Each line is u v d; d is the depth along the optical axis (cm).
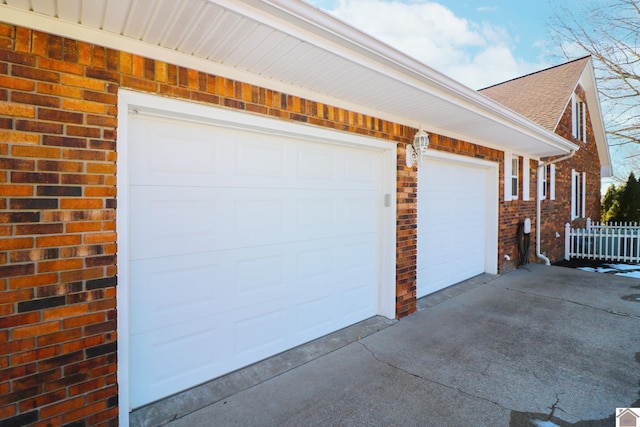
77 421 205
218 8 186
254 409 250
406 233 445
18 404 186
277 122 303
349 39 239
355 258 412
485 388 277
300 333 356
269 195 324
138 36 217
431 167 522
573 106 1014
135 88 223
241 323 308
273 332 332
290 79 295
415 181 456
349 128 366
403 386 280
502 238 682
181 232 268
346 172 396
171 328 265
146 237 251
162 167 257
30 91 187
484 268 685
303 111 322
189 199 272
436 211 539
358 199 412
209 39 221
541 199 836
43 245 192
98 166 209
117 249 220
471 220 634
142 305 250
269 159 323
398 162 431
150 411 247
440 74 321
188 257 272
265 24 203
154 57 231
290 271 345
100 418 213
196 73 250
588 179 1192
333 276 388
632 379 291
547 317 445
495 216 666
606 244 928
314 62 258
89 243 207
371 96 343
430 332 393
